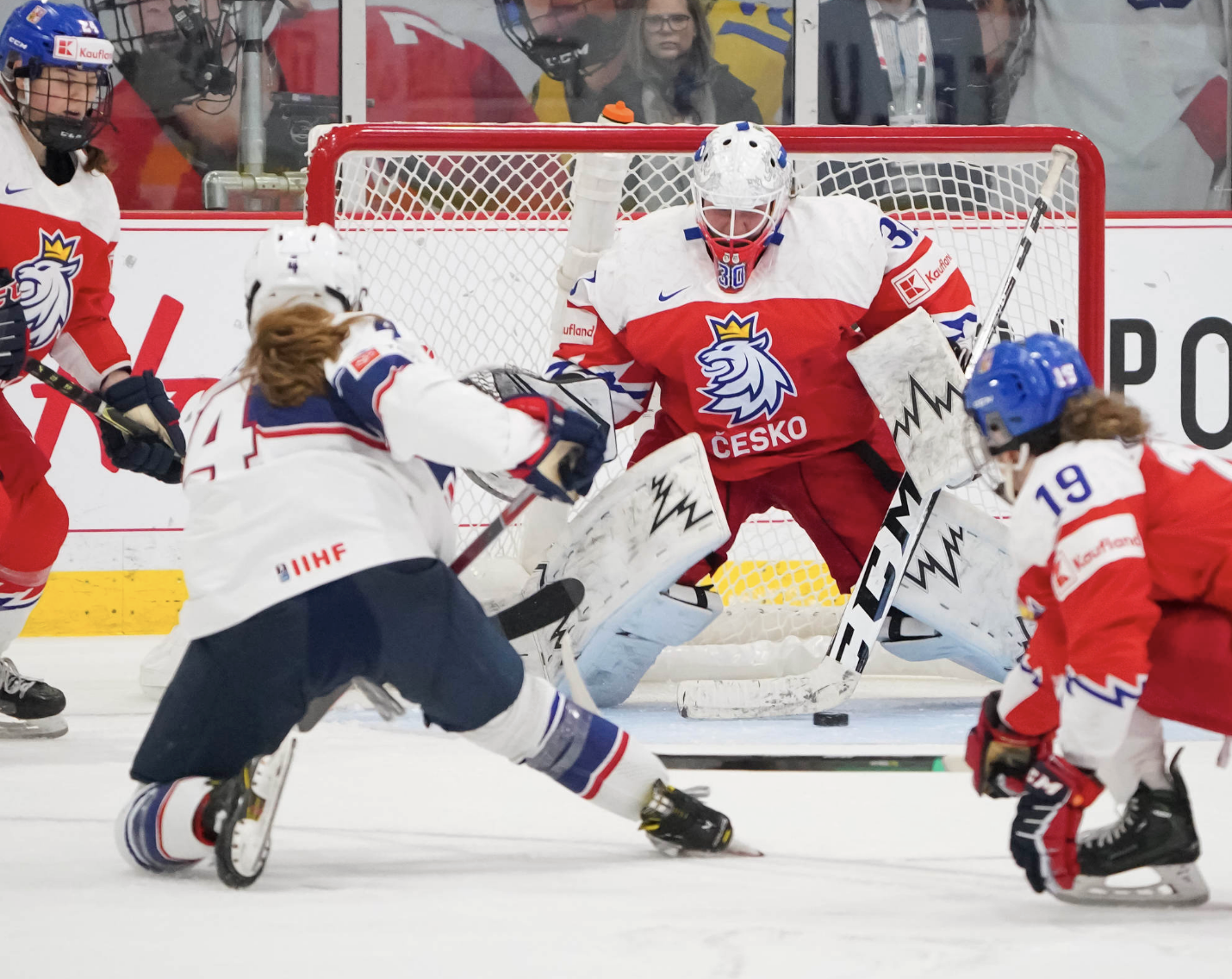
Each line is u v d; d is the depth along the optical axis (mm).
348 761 12344
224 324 21672
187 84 22891
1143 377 22359
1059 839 7453
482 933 7027
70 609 21719
